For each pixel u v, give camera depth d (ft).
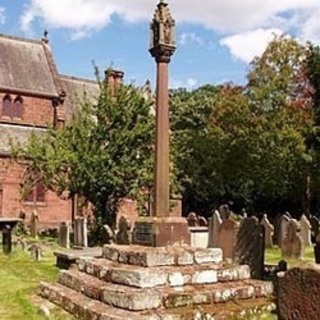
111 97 87.10
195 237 73.82
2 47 157.48
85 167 83.46
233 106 120.37
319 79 43.88
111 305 31.22
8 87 148.15
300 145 103.76
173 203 99.55
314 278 17.89
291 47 118.11
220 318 30.58
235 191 158.10
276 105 117.91
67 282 37.86
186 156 136.67
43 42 168.86
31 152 90.89
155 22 40.32
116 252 37.11
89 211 99.86
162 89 39.50
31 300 37.37
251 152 120.26
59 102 156.87
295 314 18.52
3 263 59.26
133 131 85.30
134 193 85.97
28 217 130.00
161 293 30.94
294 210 147.74
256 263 43.42
